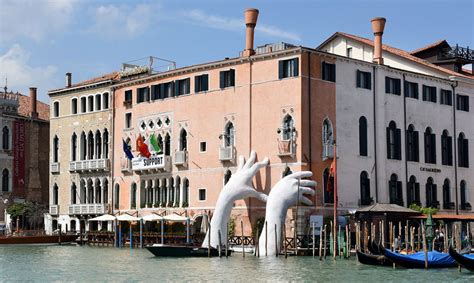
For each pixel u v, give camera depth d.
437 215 43.91
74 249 51.09
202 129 49.06
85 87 58.34
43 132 67.81
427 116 50.78
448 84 52.44
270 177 45.00
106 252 47.41
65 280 32.19
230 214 45.00
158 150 50.91
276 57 45.25
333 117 45.34
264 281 30.62
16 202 65.25
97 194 57.50
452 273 33.31
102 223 56.59
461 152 52.91
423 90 50.78
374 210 40.12
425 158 50.38
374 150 47.28
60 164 60.41
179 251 42.00
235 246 44.72
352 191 45.81
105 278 32.62
